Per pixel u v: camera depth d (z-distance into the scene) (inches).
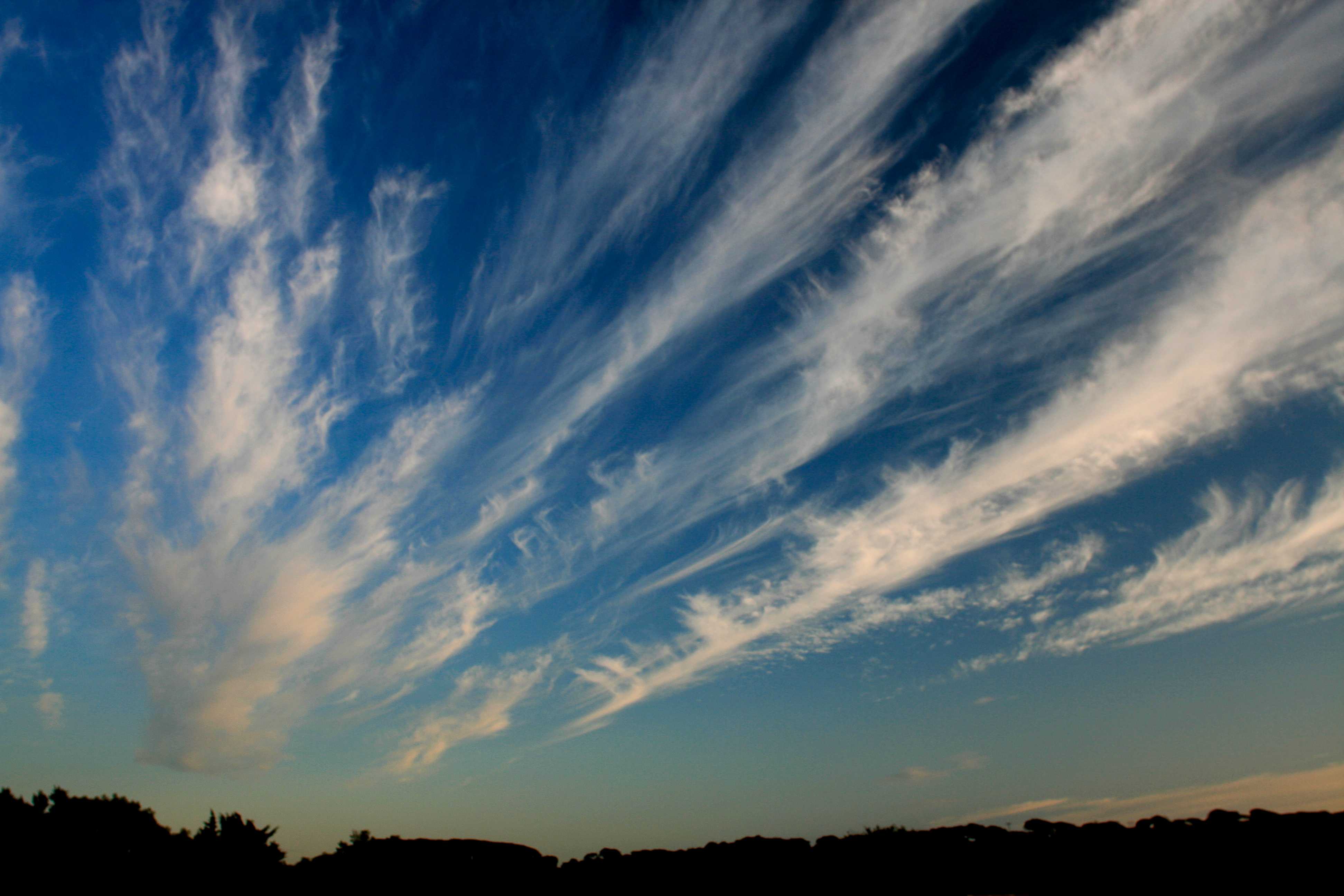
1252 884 507.8
